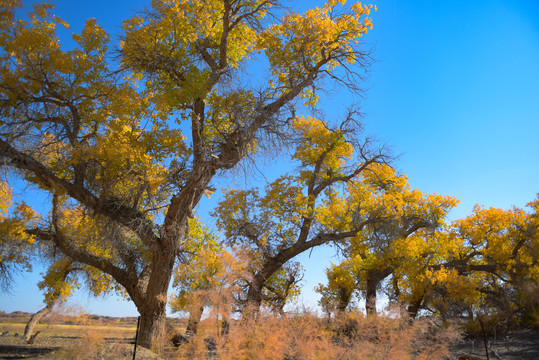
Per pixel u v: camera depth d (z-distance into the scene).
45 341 14.55
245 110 13.69
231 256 8.84
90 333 7.17
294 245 20.88
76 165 12.66
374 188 23.94
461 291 17.64
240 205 21.34
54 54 12.01
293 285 21.03
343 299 22.81
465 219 23.36
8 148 11.36
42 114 12.30
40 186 12.94
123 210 13.47
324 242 20.80
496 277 22.17
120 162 12.80
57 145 13.09
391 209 21.72
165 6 14.59
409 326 8.12
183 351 7.75
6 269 15.23
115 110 12.56
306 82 16.20
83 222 14.12
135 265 16.48
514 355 9.47
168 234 13.89
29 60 11.59
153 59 13.80
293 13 15.91
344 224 21.52
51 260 17.38
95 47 13.21
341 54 16.56
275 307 8.95
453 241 22.83
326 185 22.17
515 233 21.39
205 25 15.42
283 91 16.03
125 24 14.10
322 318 9.16
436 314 18.11
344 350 7.72
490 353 9.88
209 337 7.91
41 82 11.88
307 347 7.57
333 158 22.20
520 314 14.28
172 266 14.24
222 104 14.23
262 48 16.75
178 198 13.34
